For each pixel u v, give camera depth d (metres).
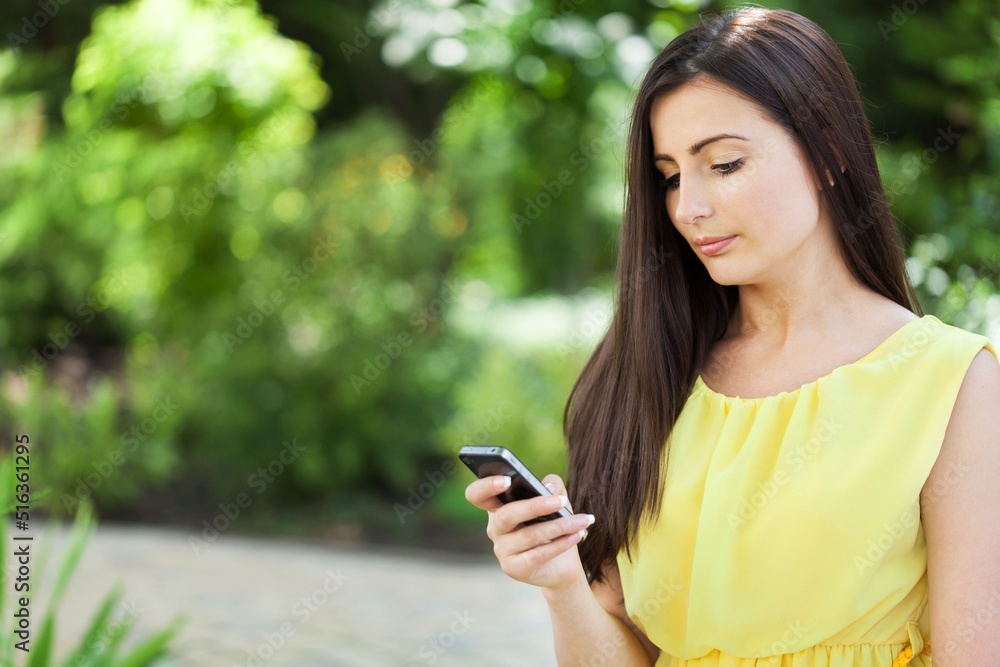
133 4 7.40
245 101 7.19
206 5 7.29
